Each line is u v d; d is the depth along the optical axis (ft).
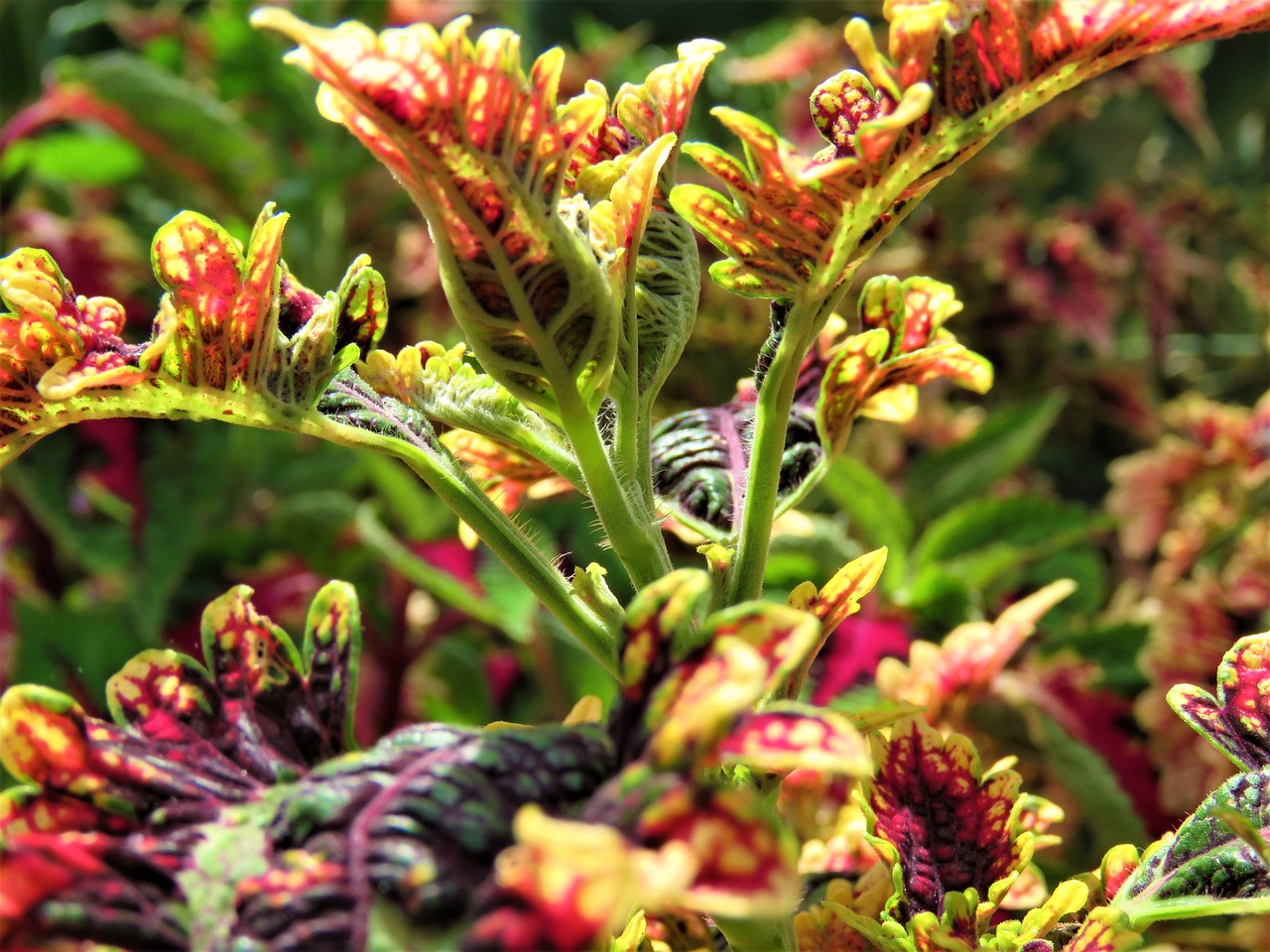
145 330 2.26
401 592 1.94
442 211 0.85
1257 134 3.44
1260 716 1.01
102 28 2.86
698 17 3.00
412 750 0.83
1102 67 0.91
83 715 0.85
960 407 2.41
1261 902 0.95
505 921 0.73
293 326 0.98
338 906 0.78
